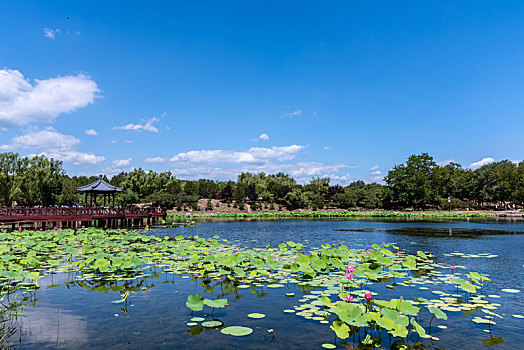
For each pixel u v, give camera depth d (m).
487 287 6.93
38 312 5.32
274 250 11.72
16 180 32.09
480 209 55.56
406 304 4.65
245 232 20.61
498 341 4.23
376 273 7.81
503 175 53.69
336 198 57.66
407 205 56.72
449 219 35.38
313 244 14.44
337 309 4.54
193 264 9.03
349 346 4.06
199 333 4.47
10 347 4.02
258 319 4.98
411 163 56.44
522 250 12.44
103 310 5.41
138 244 13.13
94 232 16.36
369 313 4.30
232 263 7.68
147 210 25.81
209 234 19.12
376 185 73.25
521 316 5.12
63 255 10.62
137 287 6.82
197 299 5.12
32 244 11.43
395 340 4.26
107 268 7.73
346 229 23.06
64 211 19.88
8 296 6.20
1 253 9.81
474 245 13.98
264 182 73.00
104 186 23.31
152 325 4.76
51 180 33.97
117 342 4.18
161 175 58.78
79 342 4.16
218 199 57.31
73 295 6.25
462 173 58.78
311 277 7.53
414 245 14.00
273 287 6.79
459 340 4.26
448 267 8.98
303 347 4.02
